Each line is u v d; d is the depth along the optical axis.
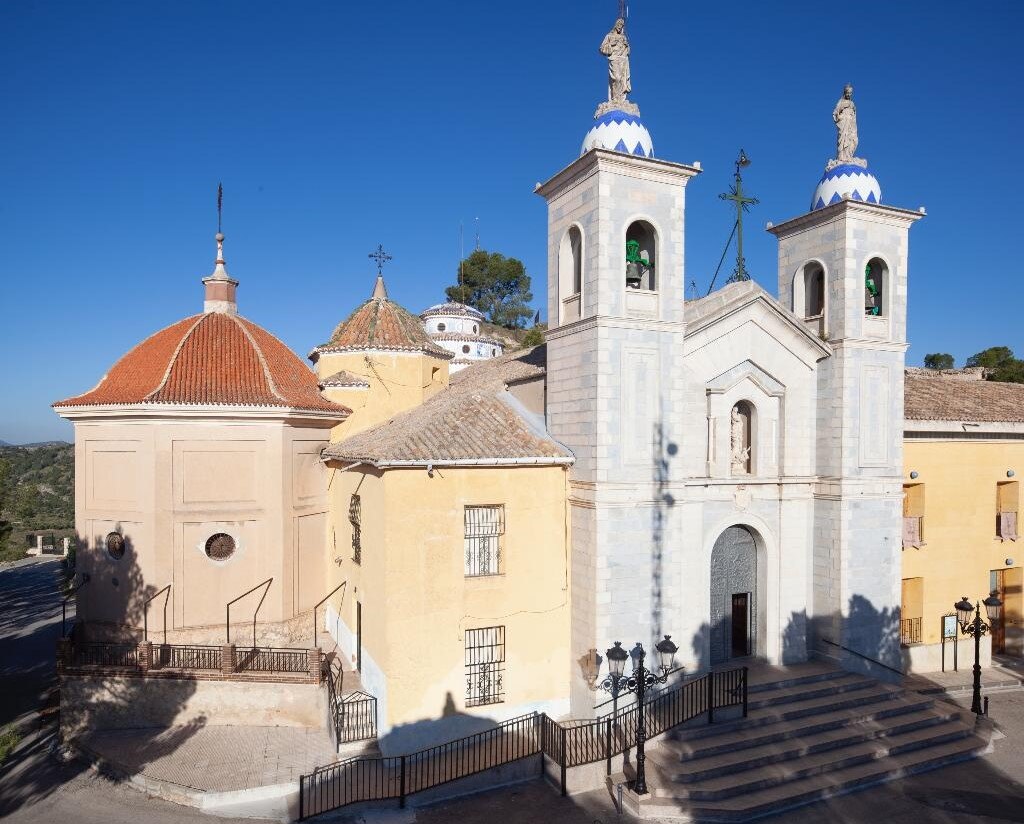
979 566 23.67
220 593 20.56
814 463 20.47
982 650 23.31
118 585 20.45
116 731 18.33
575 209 17.77
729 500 19.25
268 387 21.56
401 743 15.74
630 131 17.14
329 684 17.42
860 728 17.17
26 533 61.06
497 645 17.09
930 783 15.79
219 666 18.89
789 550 20.00
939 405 23.56
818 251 20.91
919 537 22.73
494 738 16.58
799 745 16.06
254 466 20.92
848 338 19.78
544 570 17.42
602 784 15.20
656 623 17.20
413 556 16.02
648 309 17.38
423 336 26.91
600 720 15.65
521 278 78.44
